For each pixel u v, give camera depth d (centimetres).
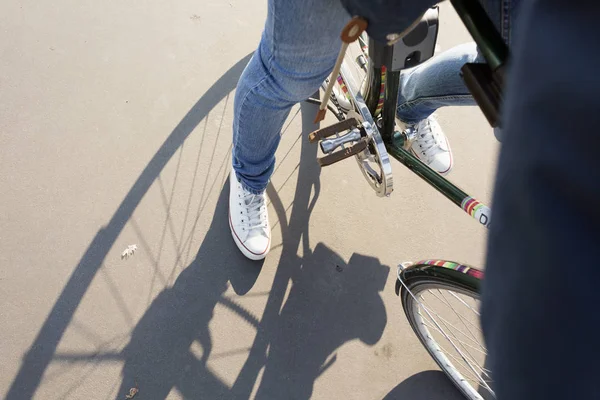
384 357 172
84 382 159
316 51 106
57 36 208
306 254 183
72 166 187
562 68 38
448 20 228
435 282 133
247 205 177
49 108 195
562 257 38
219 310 172
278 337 171
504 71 73
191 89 204
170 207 185
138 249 177
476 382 167
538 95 39
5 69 200
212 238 182
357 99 142
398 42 102
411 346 174
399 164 201
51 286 169
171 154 193
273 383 165
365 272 183
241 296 175
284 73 113
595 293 37
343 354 171
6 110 193
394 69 109
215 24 217
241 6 222
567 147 38
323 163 139
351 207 192
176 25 215
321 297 178
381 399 167
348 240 187
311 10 96
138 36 211
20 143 188
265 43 112
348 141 139
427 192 197
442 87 144
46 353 161
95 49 207
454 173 202
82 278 171
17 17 209
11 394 155
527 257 40
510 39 77
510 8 76
